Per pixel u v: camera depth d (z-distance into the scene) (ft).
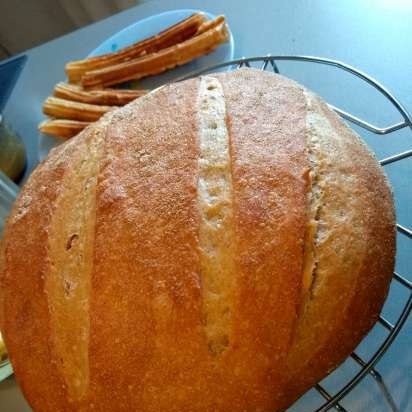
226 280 0.59
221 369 0.59
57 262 0.65
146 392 0.60
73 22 2.19
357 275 0.61
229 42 1.23
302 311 0.59
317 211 0.62
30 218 0.71
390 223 0.67
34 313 0.65
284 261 0.58
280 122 0.67
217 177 0.63
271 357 0.58
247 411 0.61
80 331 0.62
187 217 0.60
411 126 0.81
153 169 0.65
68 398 0.63
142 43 1.29
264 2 1.33
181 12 1.35
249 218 0.60
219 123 0.69
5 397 0.88
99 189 0.66
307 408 0.75
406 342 0.74
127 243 0.61
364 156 0.71
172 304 0.58
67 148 0.78
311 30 1.19
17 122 1.39
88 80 1.27
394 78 1.01
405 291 0.77
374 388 0.73
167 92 0.77
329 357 0.62
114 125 0.74
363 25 1.13
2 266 0.72
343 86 1.05
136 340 0.59
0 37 2.24
